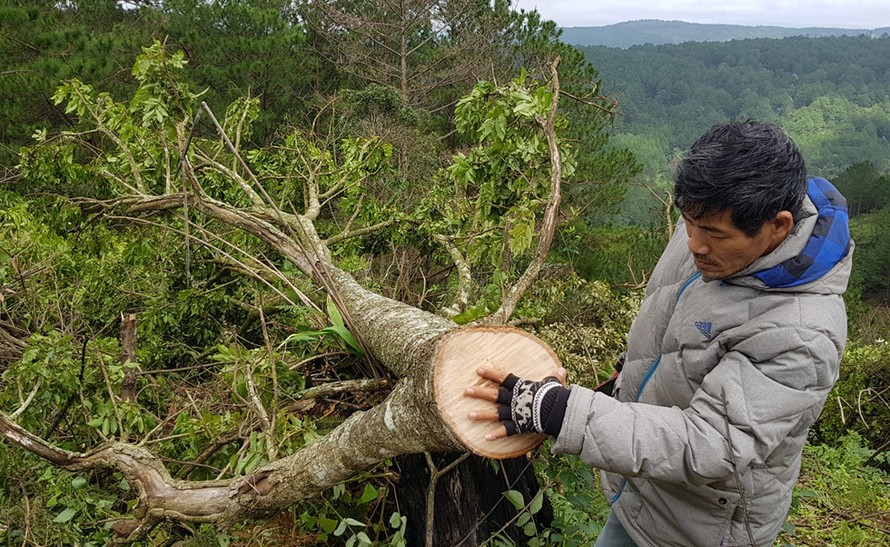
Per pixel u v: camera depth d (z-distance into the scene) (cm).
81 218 464
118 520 245
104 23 1622
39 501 262
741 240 132
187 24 1406
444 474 235
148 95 401
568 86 1477
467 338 168
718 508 152
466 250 432
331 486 216
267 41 1395
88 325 411
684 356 151
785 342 133
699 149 132
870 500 349
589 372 357
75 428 307
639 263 1255
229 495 224
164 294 403
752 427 132
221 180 461
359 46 1995
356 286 298
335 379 306
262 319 294
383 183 677
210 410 319
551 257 831
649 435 136
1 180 514
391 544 230
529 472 257
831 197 143
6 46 1158
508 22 1925
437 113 1995
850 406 504
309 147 488
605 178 1410
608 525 186
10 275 423
